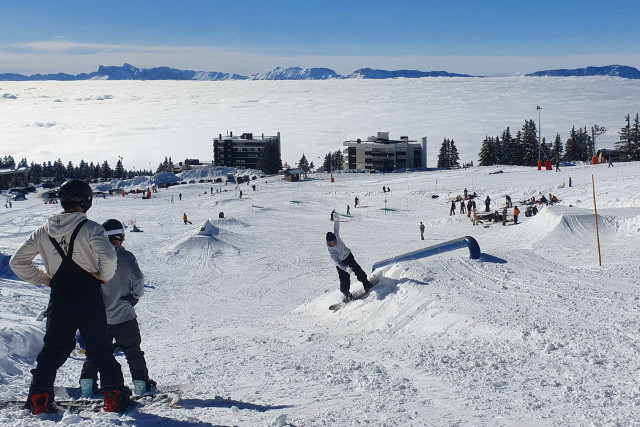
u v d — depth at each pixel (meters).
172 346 12.78
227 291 30.91
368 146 171.88
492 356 8.30
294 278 34.47
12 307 15.13
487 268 14.62
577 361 7.57
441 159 186.62
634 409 5.38
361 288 14.70
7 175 175.75
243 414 5.32
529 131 138.25
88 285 4.80
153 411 5.20
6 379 7.23
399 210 68.62
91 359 5.17
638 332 8.59
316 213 70.69
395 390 6.63
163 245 47.94
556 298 11.61
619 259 19.70
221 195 99.31
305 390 6.84
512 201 63.22
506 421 5.24
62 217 4.64
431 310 11.62
